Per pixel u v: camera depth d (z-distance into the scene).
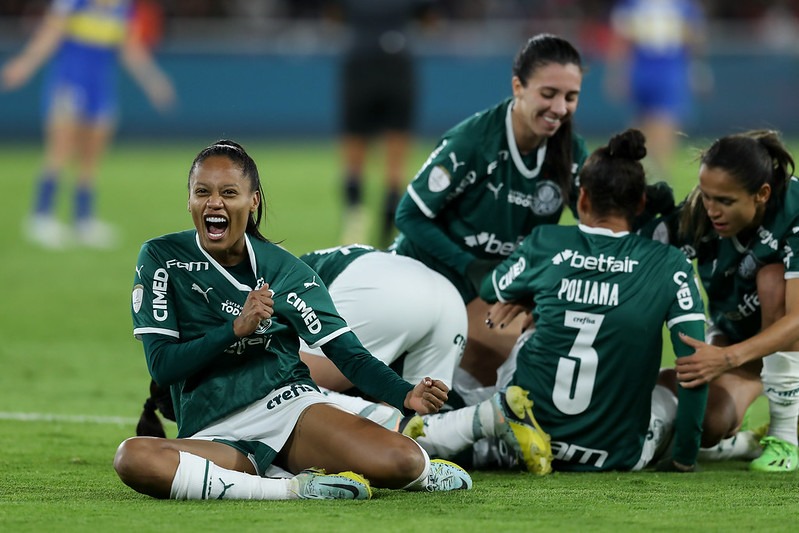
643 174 16.47
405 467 14.00
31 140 74.06
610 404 16.23
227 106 76.12
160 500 13.81
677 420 16.16
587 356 16.19
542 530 12.44
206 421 14.51
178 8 76.94
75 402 21.56
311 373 16.67
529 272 16.62
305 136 76.75
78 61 42.94
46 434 18.80
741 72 73.69
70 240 43.69
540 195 18.30
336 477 13.87
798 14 79.38
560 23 76.69
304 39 76.81
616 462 16.36
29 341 27.59
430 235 18.33
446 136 18.25
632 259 16.27
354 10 44.12
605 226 16.55
